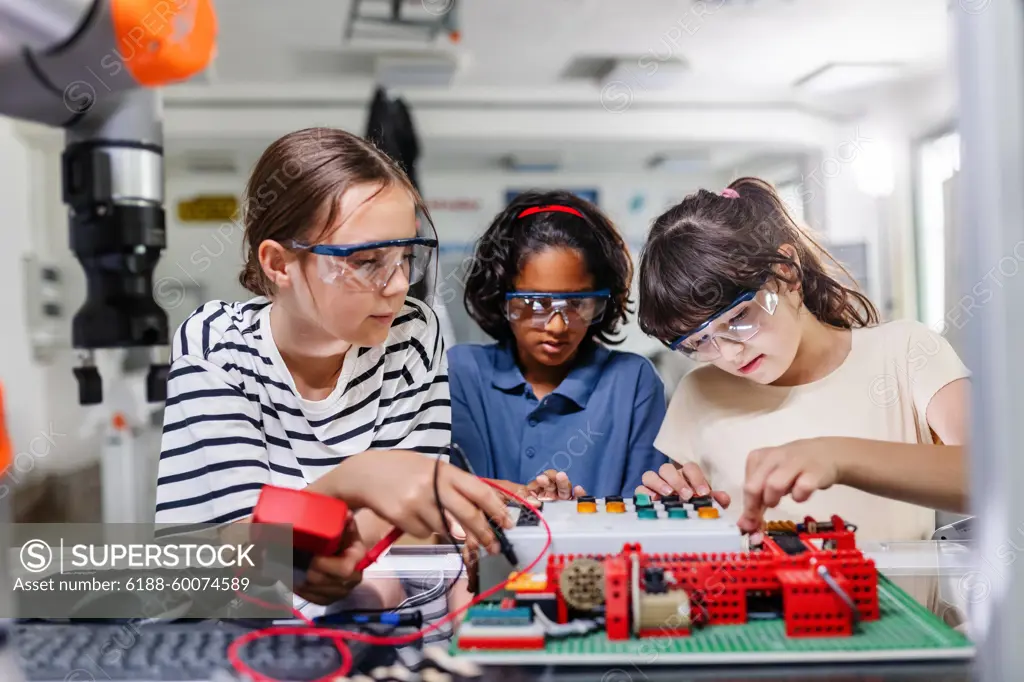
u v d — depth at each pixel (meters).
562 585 0.47
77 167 0.85
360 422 0.73
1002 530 0.44
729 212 0.75
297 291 0.63
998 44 0.44
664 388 0.92
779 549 0.52
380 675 0.43
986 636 0.44
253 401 0.71
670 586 0.47
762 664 0.43
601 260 0.88
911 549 0.63
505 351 0.95
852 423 0.75
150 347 0.91
